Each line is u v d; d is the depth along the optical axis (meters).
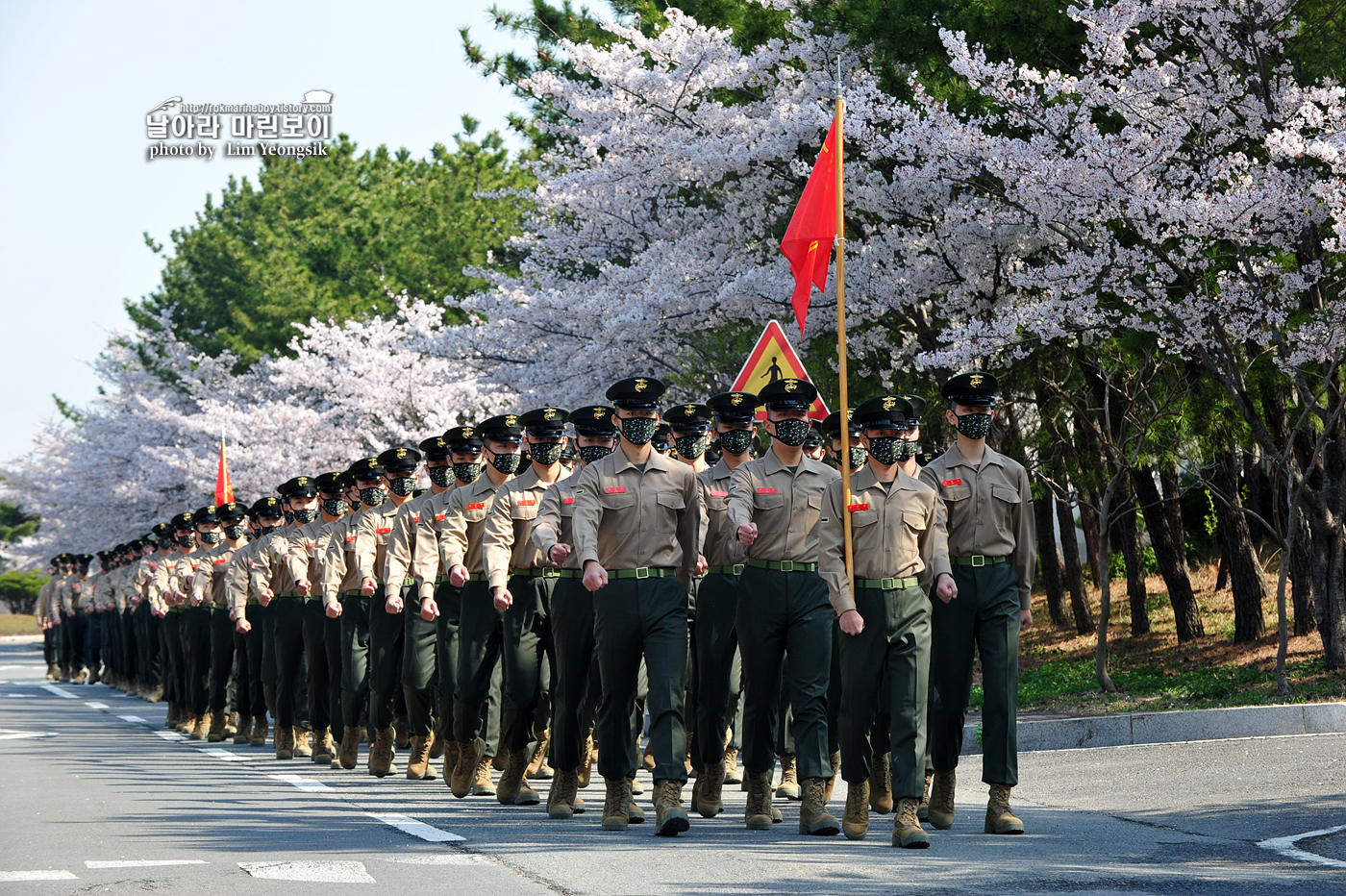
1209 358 27.64
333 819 16.91
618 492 15.90
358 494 23.31
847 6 31.53
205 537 31.06
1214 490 30.33
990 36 29.16
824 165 18.70
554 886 12.29
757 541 15.93
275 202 82.62
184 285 82.31
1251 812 16.62
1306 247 27.28
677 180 35.12
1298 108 26.44
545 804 18.81
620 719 16.02
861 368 35.22
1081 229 28.55
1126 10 25.91
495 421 18.67
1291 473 30.06
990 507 16.27
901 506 15.48
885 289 31.06
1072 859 13.81
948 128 27.80
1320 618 28.59
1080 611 42.72
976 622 16.23
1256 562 34.59
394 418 59.44
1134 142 25.95
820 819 15.63
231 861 13.69
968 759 23.47
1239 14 26.36
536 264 45.34
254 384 70.69
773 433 16.00
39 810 17.73
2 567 152.25
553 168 43.56
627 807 16.12
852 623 15.06
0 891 12.16
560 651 16.97
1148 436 32.62
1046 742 24.38
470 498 19.20
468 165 76.19
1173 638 37.81
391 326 62.47
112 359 79.56
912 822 14.72
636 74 34.44
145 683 43.38
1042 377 33.81
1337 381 27.62
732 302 32.56
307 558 24.98
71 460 78.00
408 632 21.50
